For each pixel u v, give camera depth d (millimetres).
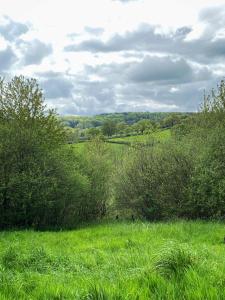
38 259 10188
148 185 25734
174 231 16312
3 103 27625
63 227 23422
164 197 24609
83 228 21750
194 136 27016
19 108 27641
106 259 10516
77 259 10602
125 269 8344
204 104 30562
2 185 21828
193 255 7016
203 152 23891
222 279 5996
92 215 27781
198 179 22797
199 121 30172
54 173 23547
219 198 22125
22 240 16141
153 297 5426
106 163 28875
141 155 26641
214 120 29531
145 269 6902
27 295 6172
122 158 28688
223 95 30141
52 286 6445
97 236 17094
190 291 5414
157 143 27188
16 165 22641
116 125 114812
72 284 6801
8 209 22453
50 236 17438
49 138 26891
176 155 24875
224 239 13992
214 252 10109
